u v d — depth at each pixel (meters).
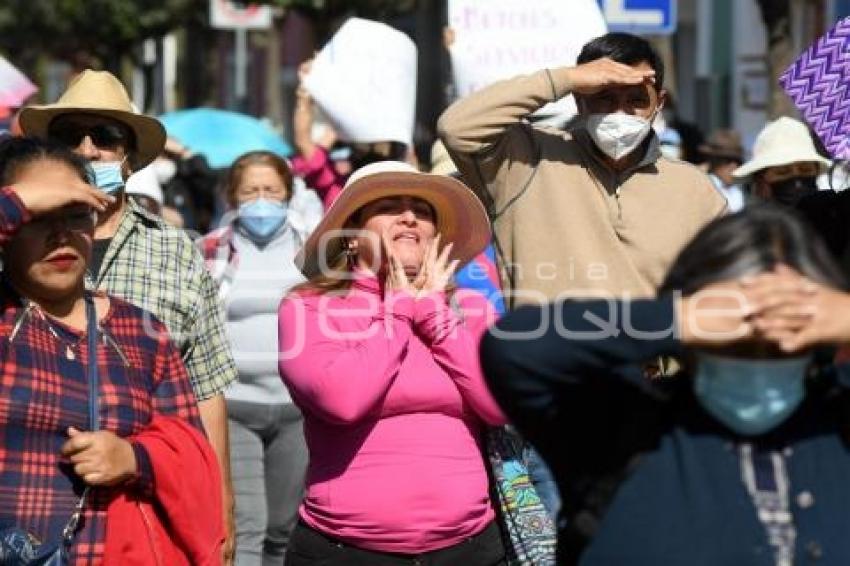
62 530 12.77
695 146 37.28
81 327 13.30
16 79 26.42
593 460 10.60
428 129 50.41
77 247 13.08
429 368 14.84
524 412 10.42
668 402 10.59
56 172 13.14
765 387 10.13
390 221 15.60
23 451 12.77
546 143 17.19
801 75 16.70
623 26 33.34
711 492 10.30
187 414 13.67
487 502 15.18
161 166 38.81
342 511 14.80
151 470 13.06
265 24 67.31
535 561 15.26
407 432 14.82
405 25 71.50
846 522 10.24
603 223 16.91
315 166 29.14
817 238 10.13
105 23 90.69
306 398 14.80
